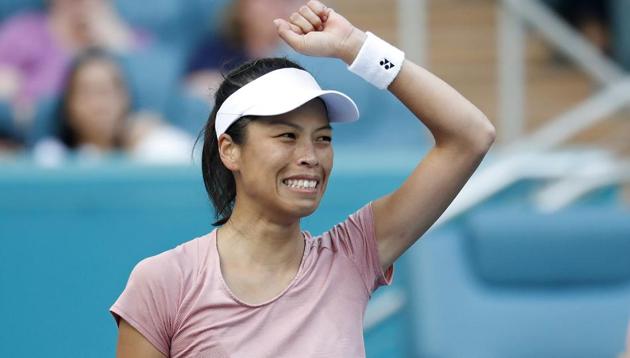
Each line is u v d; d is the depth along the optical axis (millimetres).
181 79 24078
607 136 23031
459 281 17531
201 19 24719
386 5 26656
